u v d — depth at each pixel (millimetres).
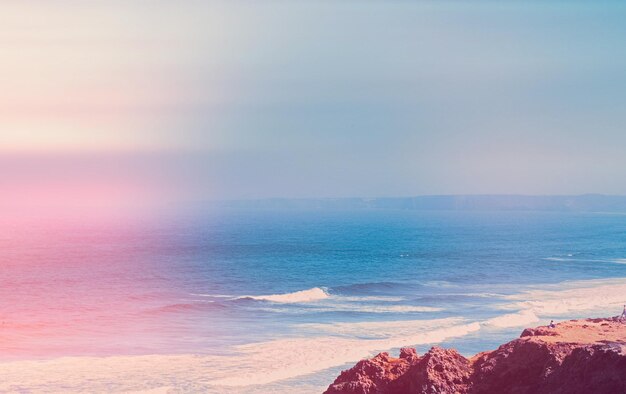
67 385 51844
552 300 95750
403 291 108562
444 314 84312
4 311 87438
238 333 71688
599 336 36688
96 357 60719
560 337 36469
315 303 94062
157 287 113250
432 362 35375
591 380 32125
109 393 50031
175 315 83125
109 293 105500
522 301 95688
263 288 113938
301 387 52594
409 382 35406
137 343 66688
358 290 108625
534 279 125562
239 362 58750
